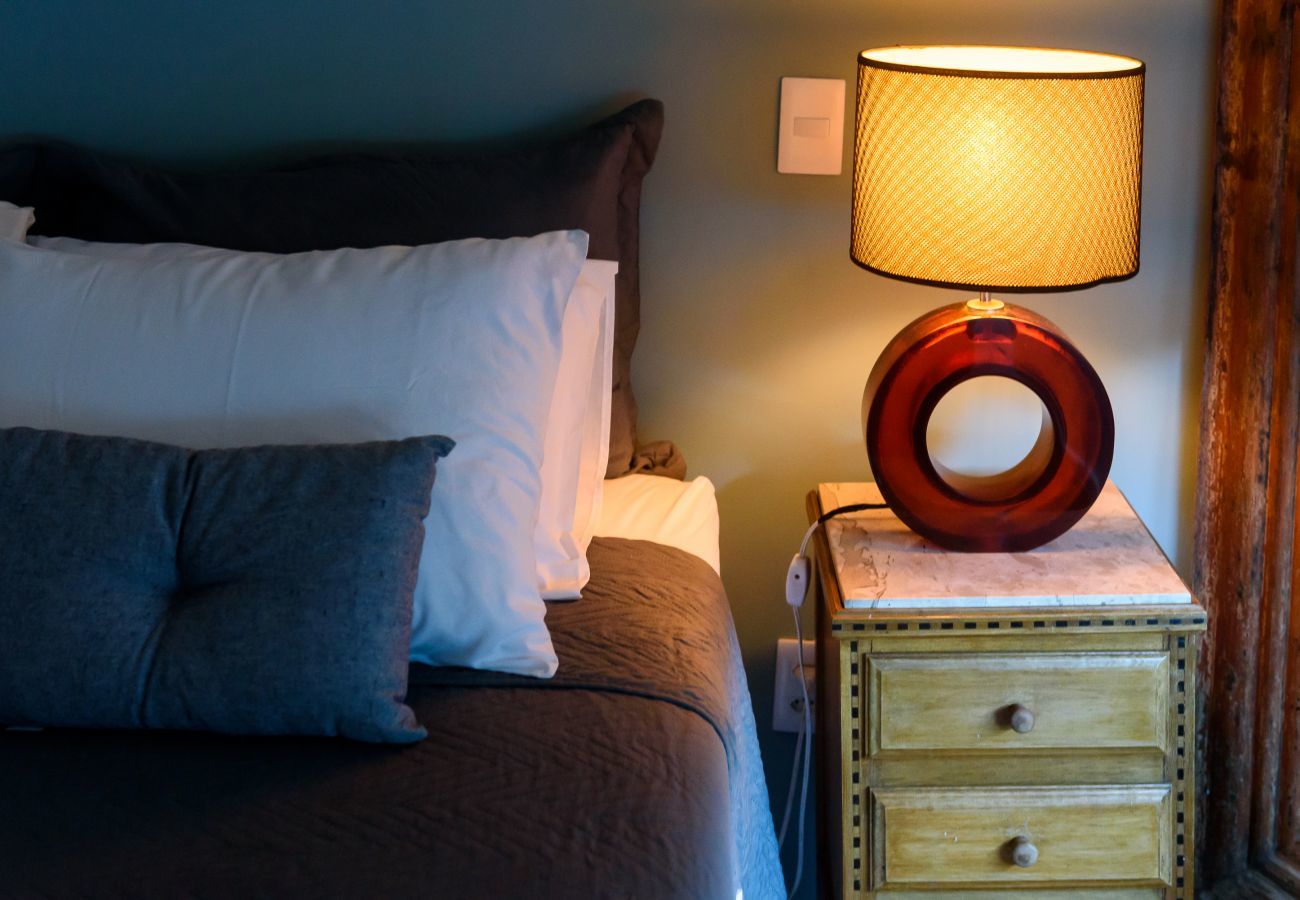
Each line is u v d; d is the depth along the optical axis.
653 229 1.92
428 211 1.74
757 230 1.92
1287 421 1.78
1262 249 1.77
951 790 1.57
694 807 1.16
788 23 1.84
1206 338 1.90
